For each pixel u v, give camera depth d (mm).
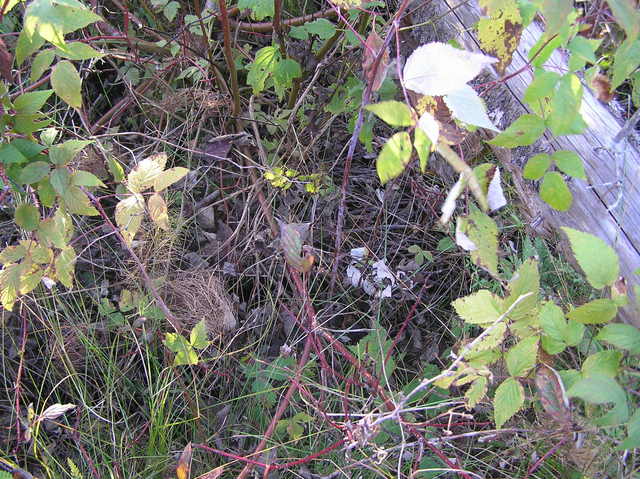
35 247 1521
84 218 2217
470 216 1319
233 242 2303
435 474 1796
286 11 2545
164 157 1528
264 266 2242
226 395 2049
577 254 1230
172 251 2193
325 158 2451
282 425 1764
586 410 1398
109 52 2268
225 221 2396
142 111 2469
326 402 1924
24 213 1477
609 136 1569
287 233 1718
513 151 1721
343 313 2201
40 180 1470
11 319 2041
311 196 2297
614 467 1453
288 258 1730
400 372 2148
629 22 1073
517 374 1330
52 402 2016
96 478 1759
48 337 2033
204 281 2094
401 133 1100
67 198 1448
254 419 1976
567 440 1463
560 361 1728
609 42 1710
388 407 1768
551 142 1610
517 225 2033
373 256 2279
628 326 1251
